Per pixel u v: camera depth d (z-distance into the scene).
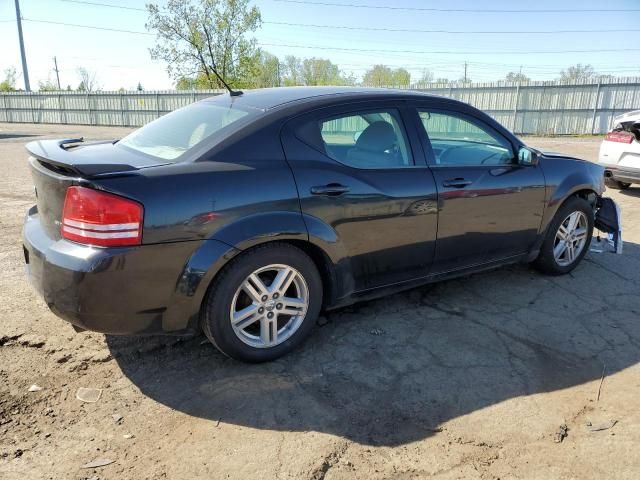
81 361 2.94
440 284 4.22
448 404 2.62
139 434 2.36
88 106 32.94
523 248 4.08
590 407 2.62
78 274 2.34
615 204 4.77
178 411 2.53
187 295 2.57
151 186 2.44
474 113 3.76
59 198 2.48
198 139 2.88
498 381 2.84
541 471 2.17
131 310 2.48
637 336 3.38
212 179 2.59
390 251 3.27
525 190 3.90
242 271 2.73
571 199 4.33
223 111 3.16
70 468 2.14
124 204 2.36
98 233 2.36
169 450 2.26
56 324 3.34
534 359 3.07
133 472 2.12
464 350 3.16
